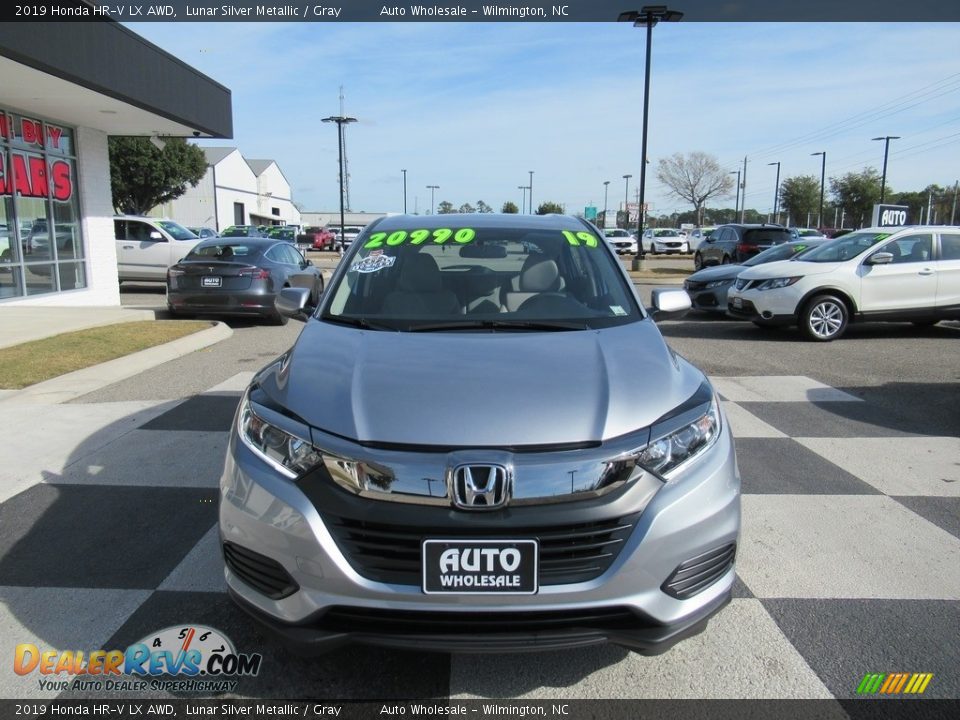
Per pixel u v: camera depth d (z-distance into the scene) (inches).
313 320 136.3
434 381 102.3
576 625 89.7
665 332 427.8
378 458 89.7
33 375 279.1
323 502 90.4
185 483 175.0
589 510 88.3
